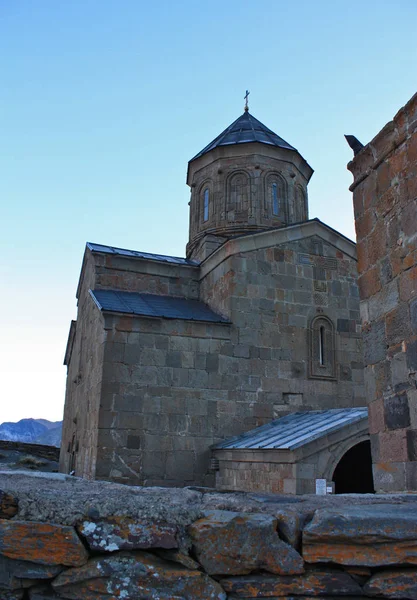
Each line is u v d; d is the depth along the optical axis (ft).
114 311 49.75
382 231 24.30
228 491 13.62
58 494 11.03
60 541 10.11
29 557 10.05
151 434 48.34
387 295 23.57
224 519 10.48
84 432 55.01
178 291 63.57
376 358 23.90
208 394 51.29
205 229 72.43
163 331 51.26
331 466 37.22
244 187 71.77
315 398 55.52
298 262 58.85
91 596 9.85
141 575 9.95
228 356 53.16
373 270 24.72
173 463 48.29
